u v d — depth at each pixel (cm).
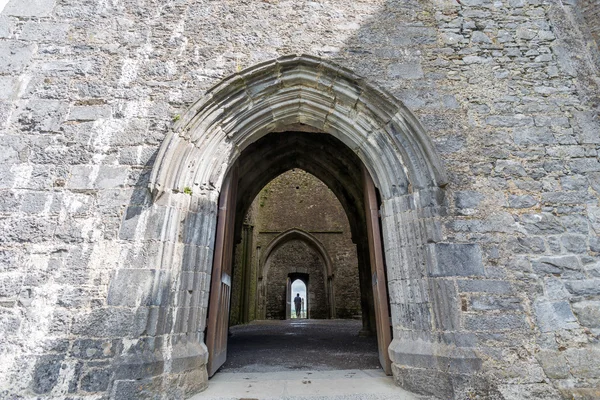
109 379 257
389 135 364
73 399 250
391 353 317
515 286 305
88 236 301
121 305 279
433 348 290
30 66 364
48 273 287
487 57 400
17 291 280
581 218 330
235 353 482
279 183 1609
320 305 1628
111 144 337
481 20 422
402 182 350
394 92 377
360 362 412
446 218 325
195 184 336
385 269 376
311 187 1598
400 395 279
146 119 349
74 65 369
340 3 427
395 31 411
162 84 366
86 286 285
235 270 1150
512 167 348
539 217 330
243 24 403
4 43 372
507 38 412
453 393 269
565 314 297
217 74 373
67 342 268
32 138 333
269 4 419
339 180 696
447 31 414
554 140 361
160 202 313
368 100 371
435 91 379
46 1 400
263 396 275
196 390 283
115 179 322
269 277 1667
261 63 366
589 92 384
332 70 372
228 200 396
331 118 388
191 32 395
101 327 273
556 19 425
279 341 621
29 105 346
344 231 1516
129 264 293
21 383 254
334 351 496
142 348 268
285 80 376
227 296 408
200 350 299
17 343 265
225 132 361
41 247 295
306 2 424
